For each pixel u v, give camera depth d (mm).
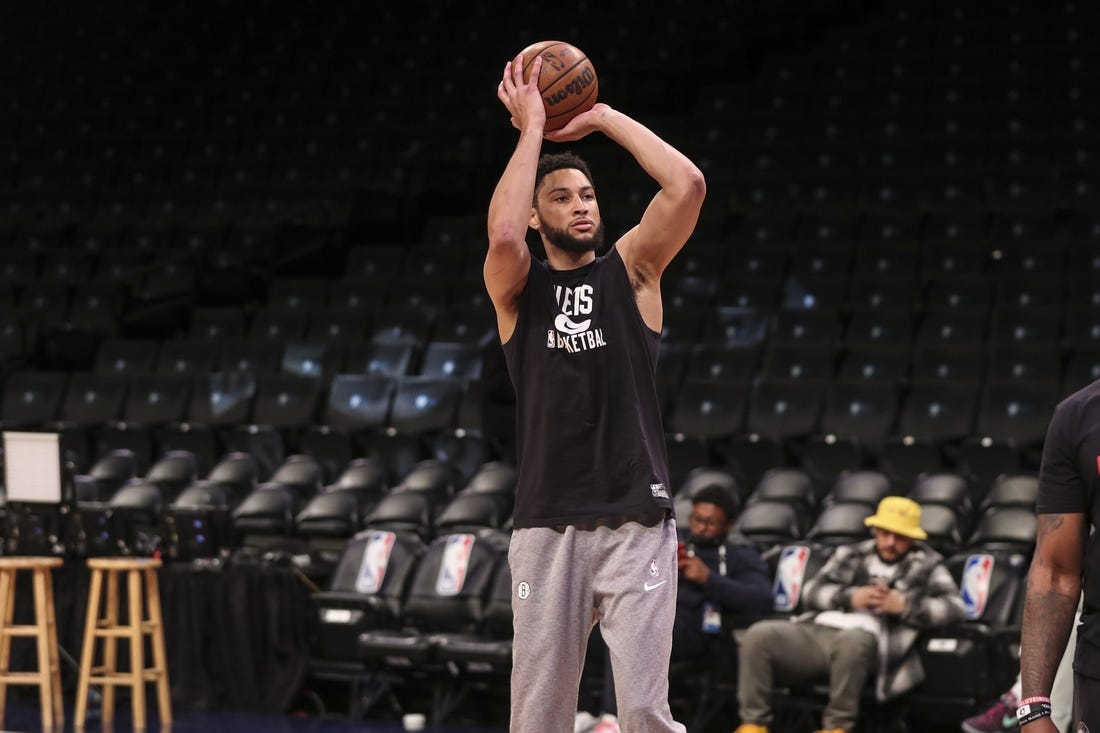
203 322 12789
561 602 3322
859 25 15219
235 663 8125
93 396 11906
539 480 3369
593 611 3395
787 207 12797
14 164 16422
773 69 14781
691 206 3396
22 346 12750
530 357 3422
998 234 11641
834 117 13734
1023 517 7797
